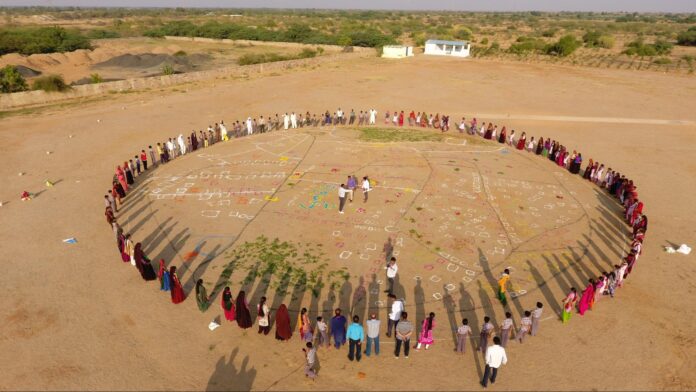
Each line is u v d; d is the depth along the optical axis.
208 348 13.95
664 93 52.91
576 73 67.69
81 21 164.62
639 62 76.88
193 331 14.65
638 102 48.56
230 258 18.66
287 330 14.07
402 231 20.88
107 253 18.98
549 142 31.09
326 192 24.77
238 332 14.65
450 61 80.44
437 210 22.95
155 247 19.39
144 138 34.38
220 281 17.19
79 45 87.81
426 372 13.20
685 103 48.03
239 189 25.09
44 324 14.82
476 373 13.19
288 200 23.80
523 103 48.19
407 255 19.02
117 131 35.97
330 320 15.19
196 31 114.69
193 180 26.33
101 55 83.38
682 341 14.45
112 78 63.81
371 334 13.36
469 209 23.14
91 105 44.41
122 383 12.65
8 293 16.27
